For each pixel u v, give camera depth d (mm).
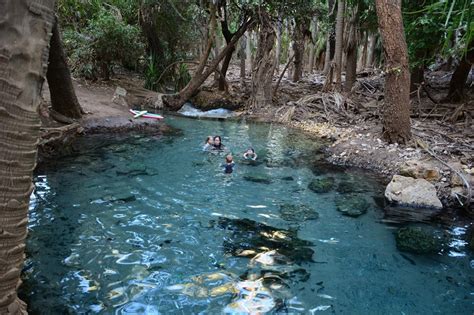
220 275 3574
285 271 3707
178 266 3695
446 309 3244
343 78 19219
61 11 11836
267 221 4793
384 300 3324
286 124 10539
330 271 3740
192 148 7836
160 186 5773
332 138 8789
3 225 1750
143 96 12445
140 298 3180
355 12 12625
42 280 3361
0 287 1807
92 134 8148
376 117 9984
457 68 10156
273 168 6809
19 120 1718
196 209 5047
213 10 11438
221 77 13805
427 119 9281
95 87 12016
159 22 14180
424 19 7582
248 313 3057
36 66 1749
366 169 6797
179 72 14820
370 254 4094
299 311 3125
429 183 5527
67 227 4379
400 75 7074
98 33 11258
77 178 5902
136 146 7742
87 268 3586
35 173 5984
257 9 11859
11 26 1613
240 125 10289
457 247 4289
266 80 12531
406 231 4605
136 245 4059
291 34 16562
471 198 5270
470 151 6730
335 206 5297
